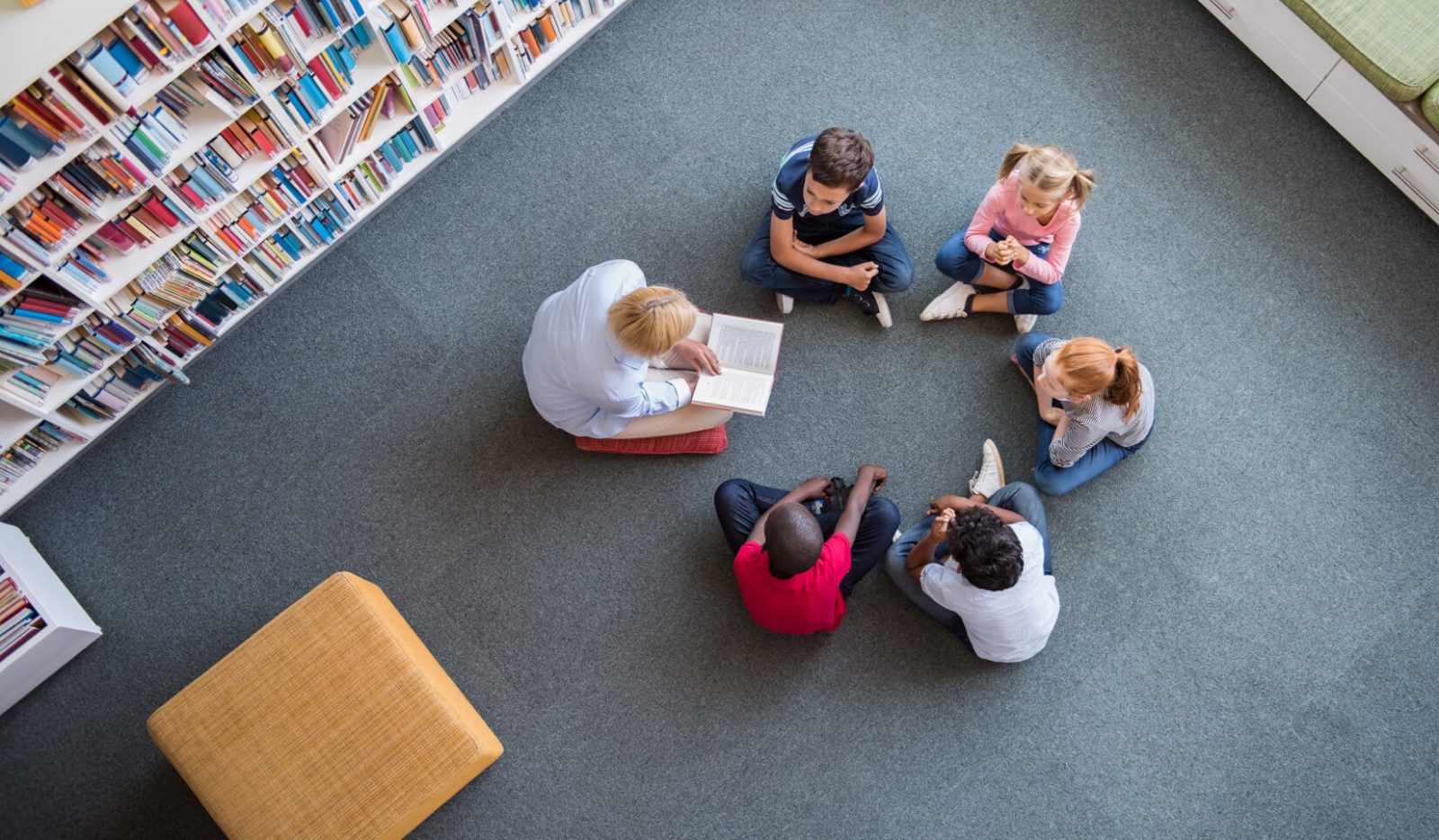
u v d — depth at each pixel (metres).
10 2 1.93
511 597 2.89
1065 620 2.88
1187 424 3.02
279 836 2.39
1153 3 3.42
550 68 3.34
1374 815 2.72
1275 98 3.31
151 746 2.77
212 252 2.71
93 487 2.94
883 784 2.76
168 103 2.32
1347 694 2.81
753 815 2.74
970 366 3.09
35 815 2.71
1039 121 3.31
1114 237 3.20
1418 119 2.94
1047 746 2.79
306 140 2.66
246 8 2.23
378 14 2.54
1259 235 3.19
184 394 3.02
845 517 2.70
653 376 2.87
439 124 3.10
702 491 2.98
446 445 3.01
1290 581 2.90
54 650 2.70
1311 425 3.01
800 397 3.06
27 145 2.04
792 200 2.77
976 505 2.55
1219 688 2.82
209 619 2.86
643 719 2.80
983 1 3.42
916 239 3.21
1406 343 3.08
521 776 2.76
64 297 2.41
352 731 2.44
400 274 3.14
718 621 2.88
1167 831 2.72
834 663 2.85
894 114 3.32
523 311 3.12
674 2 3.42
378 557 2.92
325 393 3.04
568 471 2.99
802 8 3.42
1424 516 2.93
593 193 3.23
